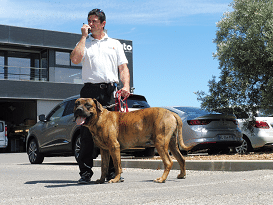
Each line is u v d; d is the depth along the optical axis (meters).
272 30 9.26
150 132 3.95
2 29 20.22
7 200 2.98
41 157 9.38
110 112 4.01
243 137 9.93
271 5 9.87
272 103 9.80
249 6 10.13
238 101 10.07
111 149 3.93
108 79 4.34
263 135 9.88
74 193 3.29
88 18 4.41
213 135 8.24
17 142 23.03
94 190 3.45
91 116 3.84
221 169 5.45
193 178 4.46
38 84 20.95
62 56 22.41
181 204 2.64
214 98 10.23
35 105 21.56
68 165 8.27
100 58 4.35
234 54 10.05
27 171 6.47
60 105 9.02
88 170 4.21
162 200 2.80
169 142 4.23
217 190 3.31
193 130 8.22
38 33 21.27
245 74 9.97
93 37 4.47
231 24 10.55
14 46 21.52
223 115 8.55
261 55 9.64
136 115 3.98
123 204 2.67
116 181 4.04
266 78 10.00
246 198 2.87
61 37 21.95
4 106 25.75
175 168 6.05
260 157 6.61
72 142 8.21
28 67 21.64
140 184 3.83
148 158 8.11
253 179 3.99
